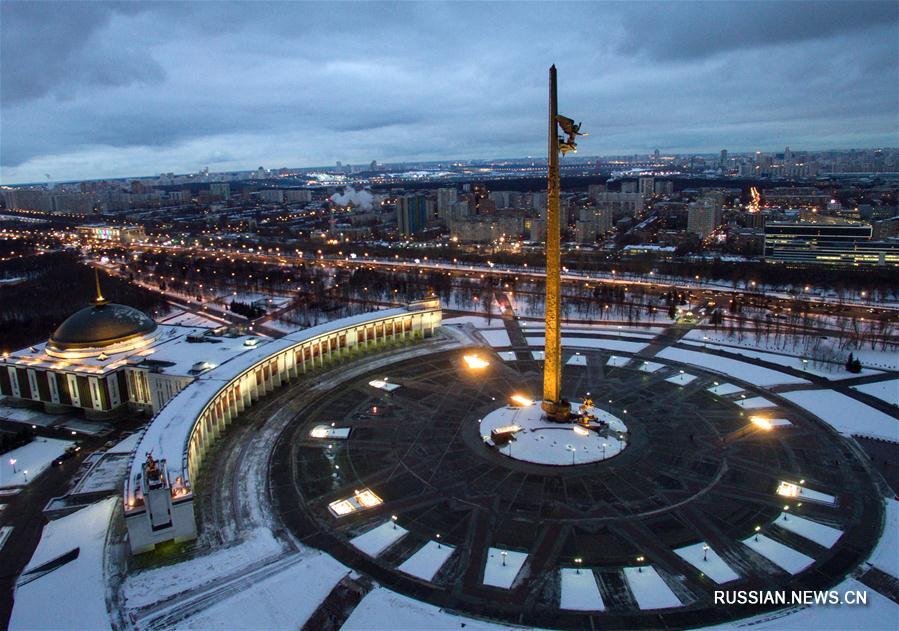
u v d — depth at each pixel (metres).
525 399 157.25
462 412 152.12
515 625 82.12
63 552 100.12
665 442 133.88
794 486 115.31
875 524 103.38
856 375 173.50
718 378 172.12
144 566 95.12
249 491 117.38
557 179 130.50
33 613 86.12
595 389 165.00
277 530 104.44
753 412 148.75
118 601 87.25
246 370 156.00
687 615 83.50
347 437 139.88
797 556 95.56
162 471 104.38
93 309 179.75
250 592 88.31
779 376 173.25
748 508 108.44
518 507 110.19
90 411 160.25
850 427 140.00
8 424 157.50
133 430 153.00
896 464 123.44
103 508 112.25
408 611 84.69
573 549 97.94
